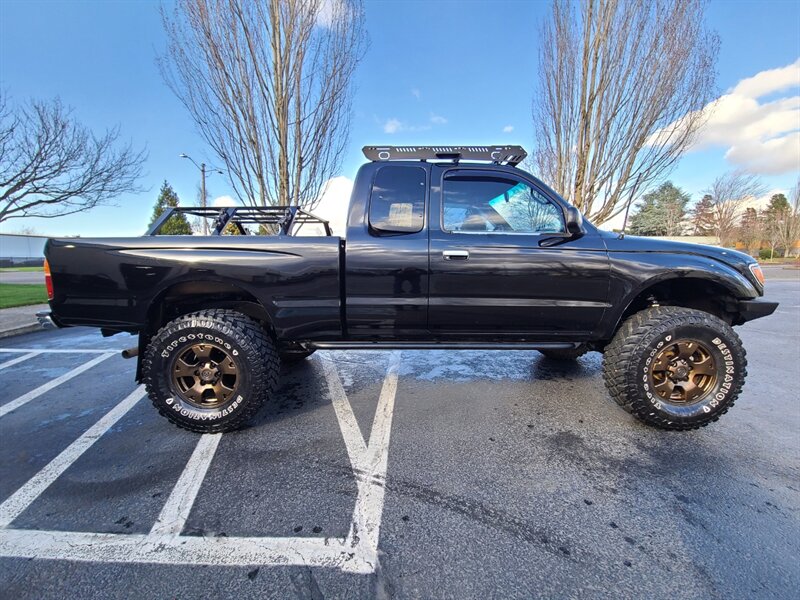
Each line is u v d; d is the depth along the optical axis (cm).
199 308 289
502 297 273
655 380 271
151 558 166
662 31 722
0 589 151
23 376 410
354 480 220
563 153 895
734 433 273
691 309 282
